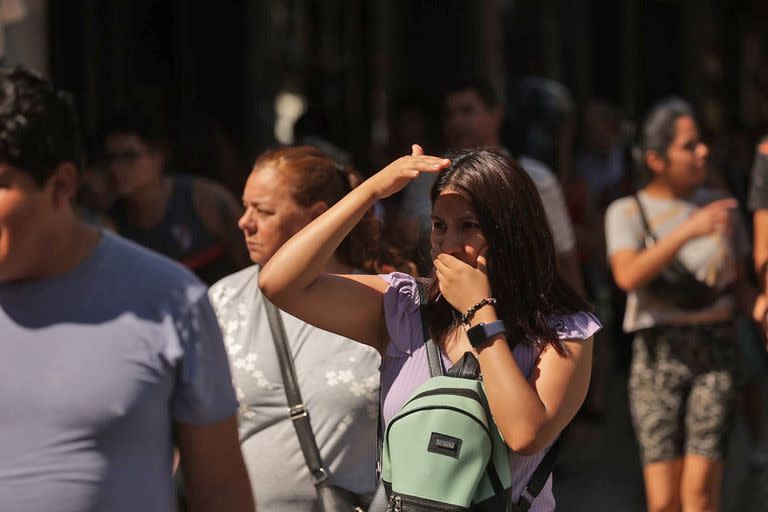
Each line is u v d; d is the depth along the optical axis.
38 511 9.37
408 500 10.94
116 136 20.52
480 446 10.94
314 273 11.55
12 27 22.27
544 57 55.28
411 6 45.66
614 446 31.16
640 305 20.75
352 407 13.62
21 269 9.44
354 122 43.97
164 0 35.78
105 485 9.47
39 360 9.47
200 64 37.31
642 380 20.83
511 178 11.52
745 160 35.47
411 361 11.58
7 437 9.43
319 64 42.81
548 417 10.96
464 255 11.55
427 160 11.47
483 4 45.47
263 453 13.80
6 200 9.19
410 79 45.66
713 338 20.47
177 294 9.77
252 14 38.75
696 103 69.38
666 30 66.81
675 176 21.06
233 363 13.92
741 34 74.38
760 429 28.59
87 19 32.16
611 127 46.38
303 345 13.80
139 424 9.56
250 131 38.94
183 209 20.89
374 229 14.62
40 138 9.20
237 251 20.95
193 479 10.28
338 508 13.56
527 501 11.32
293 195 14.02
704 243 20.59
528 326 11.40
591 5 60.28
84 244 9.70
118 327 9.56
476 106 22.91
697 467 20.38
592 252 33.00
